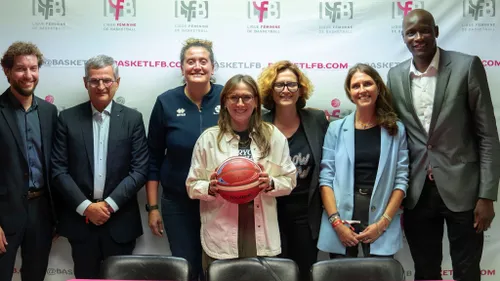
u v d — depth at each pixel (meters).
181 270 2.10
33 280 2.74
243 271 2.09
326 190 2.56
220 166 2.25
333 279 2.04
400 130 2.55
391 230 2.52
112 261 2.13
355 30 2.98
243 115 2.36
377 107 2.58
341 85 3.00
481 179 2.53
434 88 2.59
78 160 2.67
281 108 2.62
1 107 2.61
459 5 2.94
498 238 3.04
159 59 2.98
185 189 2.67
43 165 2.70
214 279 2.06
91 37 2.97
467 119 2.56
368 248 2.55
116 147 2.69
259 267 2.09
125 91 3.00
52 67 2.99
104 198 2.71
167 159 2.74
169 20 2.97
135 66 2.98
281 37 2.98
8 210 2.61
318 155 2.61
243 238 2.39
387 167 2.50
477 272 2.62
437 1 2.95
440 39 2.96
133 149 2.74
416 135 2.59
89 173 2.68
